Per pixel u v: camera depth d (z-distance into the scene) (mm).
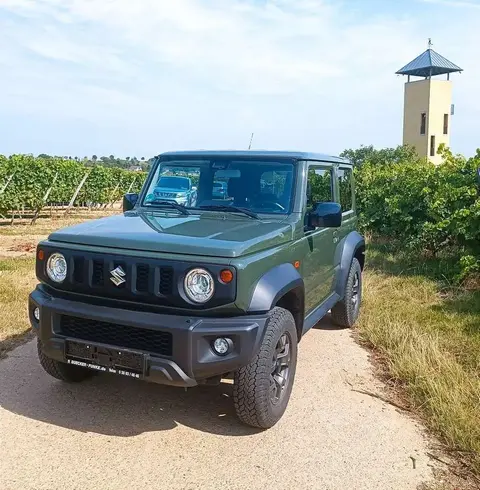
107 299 3816
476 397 4562
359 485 3490
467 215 8570
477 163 9953
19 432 3939
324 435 4078
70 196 26625
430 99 46938
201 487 3406
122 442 3873
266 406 3900
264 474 3564
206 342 3561
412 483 3527
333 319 6691
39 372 5020
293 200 4738
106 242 3861
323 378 5156
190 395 4672
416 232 11266
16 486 3326
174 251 3672
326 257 5535
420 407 4531
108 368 3766
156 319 3607
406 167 14227
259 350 3791
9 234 16484
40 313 3939
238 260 3598
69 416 4211
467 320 6754
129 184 34375
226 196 4934
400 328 6281
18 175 21016
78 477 3445
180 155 5270
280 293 3891
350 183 6785
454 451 3906
